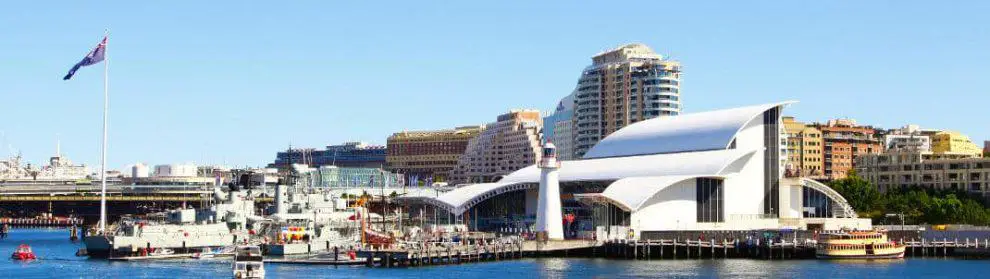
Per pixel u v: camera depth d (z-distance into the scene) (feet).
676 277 641.40
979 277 650.02
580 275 651.66
